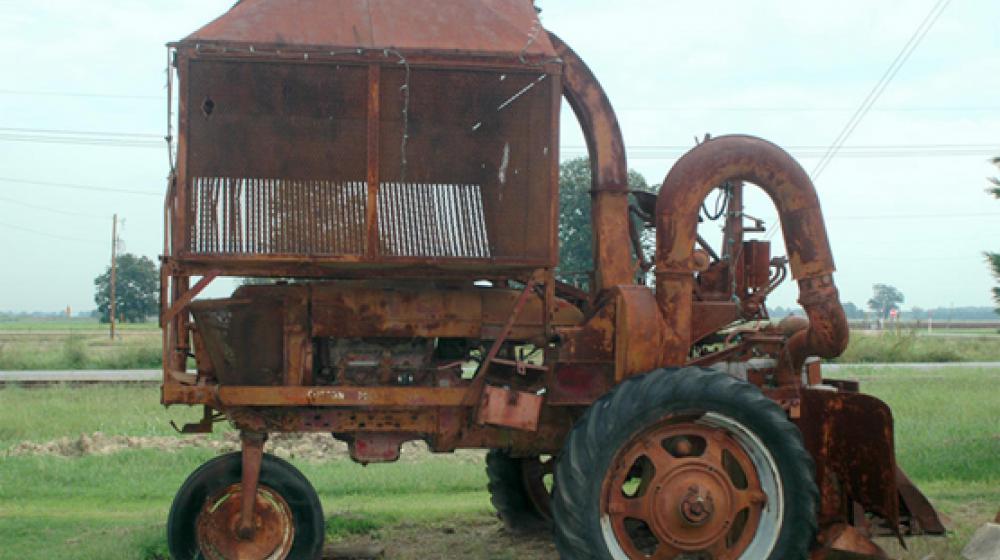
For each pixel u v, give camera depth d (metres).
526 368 5.64
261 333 5.61
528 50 5.52
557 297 6.45
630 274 6.04
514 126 5.56
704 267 5.79
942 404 15.34
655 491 5.38
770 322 6.57
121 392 16.89
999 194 12.55
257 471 5.59
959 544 6.45
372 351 5.82
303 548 5.73
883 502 5.62
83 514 7.71
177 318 5.60
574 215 14.92
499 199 5.54
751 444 5.44
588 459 5.22
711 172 5.78
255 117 5.34
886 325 60.91
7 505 8.20
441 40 5.48
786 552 5.37
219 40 5.24
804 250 5.90
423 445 11.95
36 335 60.12
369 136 5.40
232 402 5.41
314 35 5.37
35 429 12.85
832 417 5.87
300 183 5.37
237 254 5.26
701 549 5.40
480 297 5.83
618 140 6.10
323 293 5.64
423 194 5.47
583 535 5.20
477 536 7.11
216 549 5.68
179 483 9.27
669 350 5.71
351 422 5.66
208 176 5.29
